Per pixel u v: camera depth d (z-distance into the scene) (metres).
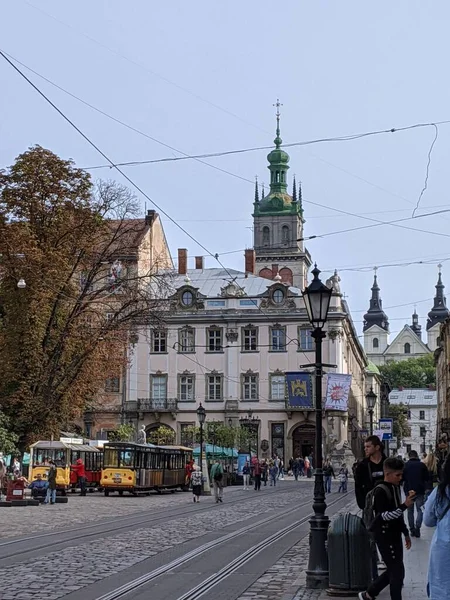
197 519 30.17
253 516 32.09
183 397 86.50
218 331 86.81
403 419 134.62
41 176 48.03
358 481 13.23
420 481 22.48
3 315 48.53
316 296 15.59
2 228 46.56
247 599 13.50
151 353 87.12
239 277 90.38
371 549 13.39
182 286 87.38
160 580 15.33
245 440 79.12
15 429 47.72
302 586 14.41
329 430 83.19
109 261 50.56
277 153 143.38
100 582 14.81
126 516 31.56
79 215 48.41
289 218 140.75
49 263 46.66
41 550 19.64
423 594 13.43
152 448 50.69
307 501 43.69
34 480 43.03
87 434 85.31
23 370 47.47
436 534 8.43
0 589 13.81
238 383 85.75
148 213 87.56
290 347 85.38
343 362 88.12
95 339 48.44
